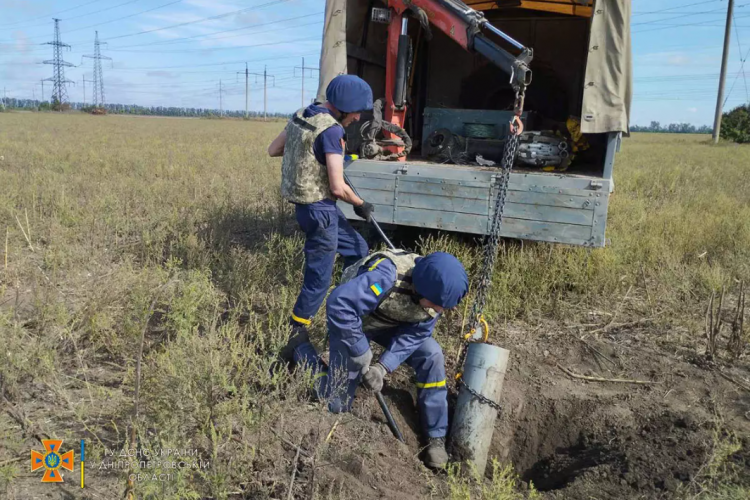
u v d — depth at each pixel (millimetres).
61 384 3287
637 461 3395
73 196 8570
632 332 4887
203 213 7684
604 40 4832
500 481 2963
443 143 6523
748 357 4508
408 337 3459
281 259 5570
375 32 7020
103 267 5359
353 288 3199
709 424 3662
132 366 3480
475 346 3684
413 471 3395
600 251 5949
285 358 3789
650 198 10789
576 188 4836
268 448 3086
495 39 8211
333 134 3826
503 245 5883
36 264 5488
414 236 6383
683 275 5738
